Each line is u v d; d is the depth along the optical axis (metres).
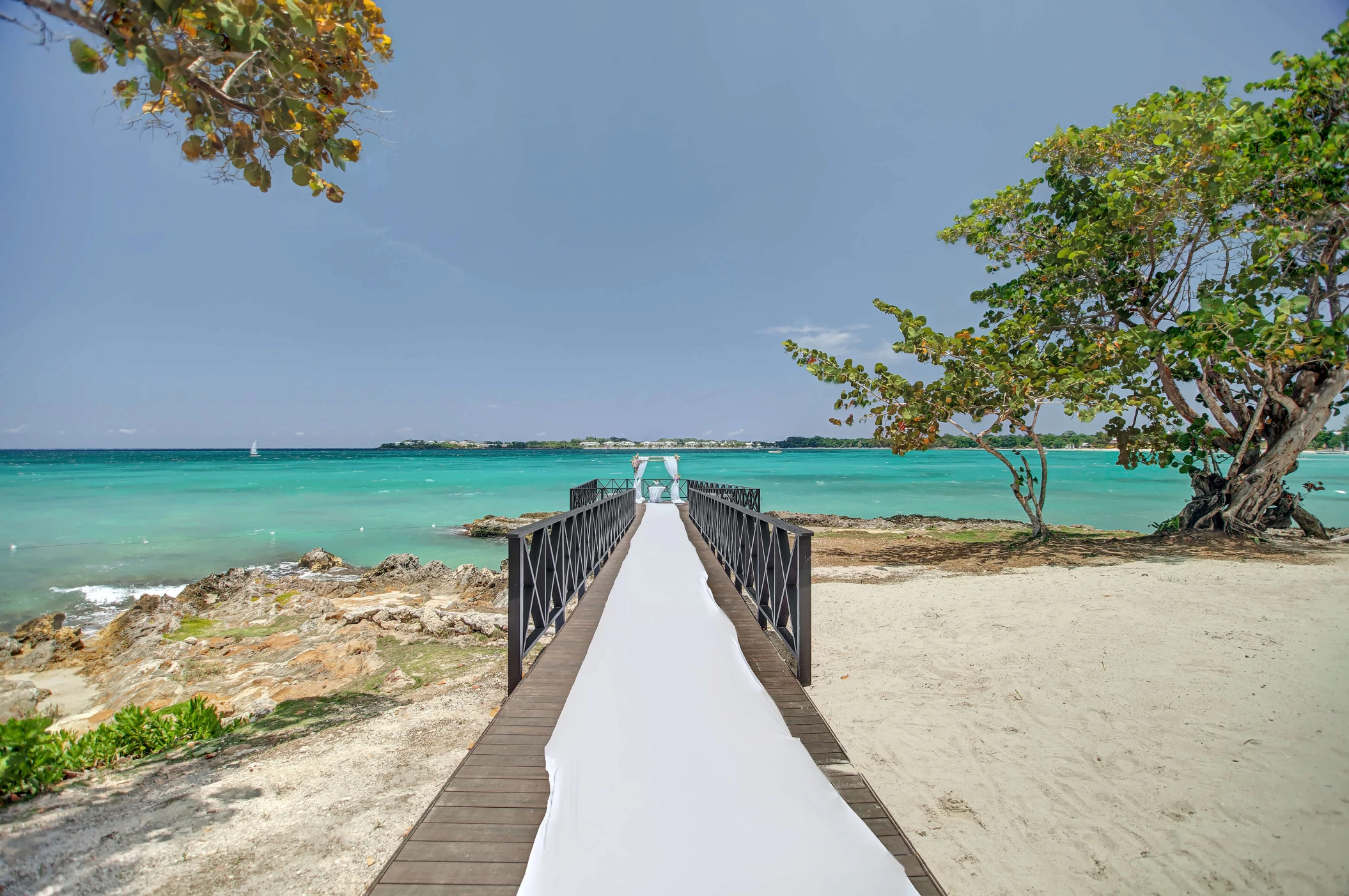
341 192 4.22
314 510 27.09
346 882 2.83
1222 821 3.22
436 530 21.62
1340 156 9.21
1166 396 12.91
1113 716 4.50
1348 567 9.20
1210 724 4.30
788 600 5.47
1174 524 13.46
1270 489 11.70
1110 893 2.75
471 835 2.64
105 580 14.38
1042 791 3.58
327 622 8.78
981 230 13.33
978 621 7.12
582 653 5.11
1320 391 11.10
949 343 11.46
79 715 6.41
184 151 3.74
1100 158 12.02
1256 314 8.91
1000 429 11.99
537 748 3.45
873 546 14.06
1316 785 3.49
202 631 9.27
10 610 12.10
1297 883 2.75
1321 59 9.36
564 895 2.13
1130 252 11.58
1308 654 5.50
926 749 4.13
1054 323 12.09
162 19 2.86
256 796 3.69
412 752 4.33
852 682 5.40
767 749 3.08
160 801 3.65
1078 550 11.61
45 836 3.24
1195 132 9.64
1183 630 6.37
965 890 2.78
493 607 10.16
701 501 12.84
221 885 2.82
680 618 5.47
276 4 3.38
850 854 2.33
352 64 3.92
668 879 2.19
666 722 3.37
